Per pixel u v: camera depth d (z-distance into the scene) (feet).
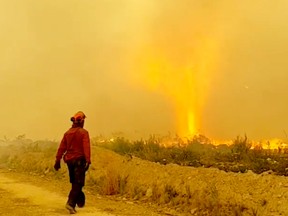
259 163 40.93
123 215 33.60
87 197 42.68
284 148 51.80
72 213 33.50
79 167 34.30
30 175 65.46
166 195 38.91
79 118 35.55
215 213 33.12
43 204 38.29
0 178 60.95
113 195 43.83
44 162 70.18
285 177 34.71
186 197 37.32
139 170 47.52
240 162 45.68
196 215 34.12
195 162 47.16
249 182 35.19
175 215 34.27
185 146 61.26
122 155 59.16
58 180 58.03
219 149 56.08
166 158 51.85
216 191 34.91
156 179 43.01
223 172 39.32
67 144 34.94
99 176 52.39
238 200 33.04
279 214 29.84
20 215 33.24
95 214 33.55
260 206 31.45
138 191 42.60
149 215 33.94
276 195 31.76
